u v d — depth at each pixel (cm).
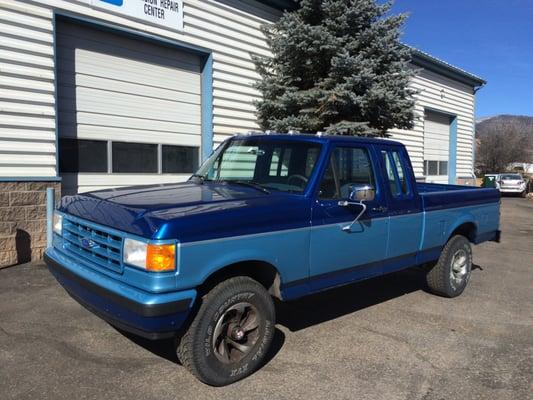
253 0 1080
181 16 937
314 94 994
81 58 827
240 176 504
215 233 355
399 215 526
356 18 1006
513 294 664
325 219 441
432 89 1873
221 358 368
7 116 715
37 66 741
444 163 2067
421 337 486
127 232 345
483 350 457
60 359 406
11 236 723
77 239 400
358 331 498
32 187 740
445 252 616
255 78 1098
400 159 543
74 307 533
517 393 376
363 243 482
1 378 371
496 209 714
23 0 721
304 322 521
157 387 366
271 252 395
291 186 454
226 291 364
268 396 359
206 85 1005
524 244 1127
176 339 364
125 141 896
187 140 1000
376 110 1023
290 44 1002
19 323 484
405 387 380
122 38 880
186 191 438
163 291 328
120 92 884
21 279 642
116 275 352
